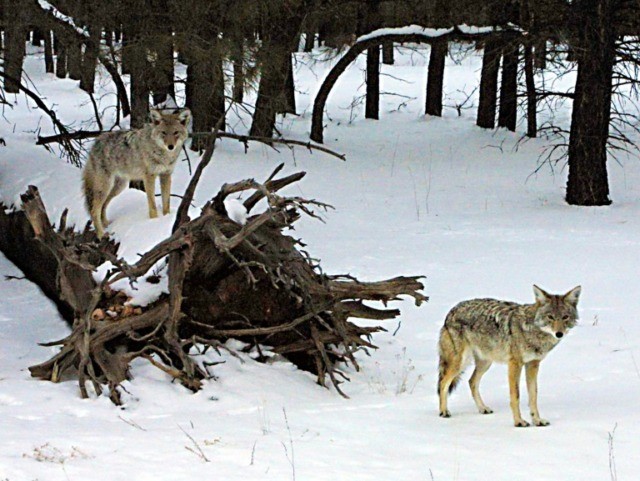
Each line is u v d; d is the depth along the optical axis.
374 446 7.74
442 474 6.82
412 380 10.82
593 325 12.68
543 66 25.53
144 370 10.31
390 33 28.92
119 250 12.13
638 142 31.48
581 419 8.35
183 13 21.16
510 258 17.41
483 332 8.62
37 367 10.43
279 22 26.38
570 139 23.81
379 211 22.97
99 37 20.17
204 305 10.80
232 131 29.75
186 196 11.03
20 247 16.92
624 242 18.78
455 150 30.98
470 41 28.00
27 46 53.84
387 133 33.88
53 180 16.72
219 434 8.14
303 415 9.04
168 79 21.33
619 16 23.62
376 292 10.96
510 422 8.47
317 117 31.09
